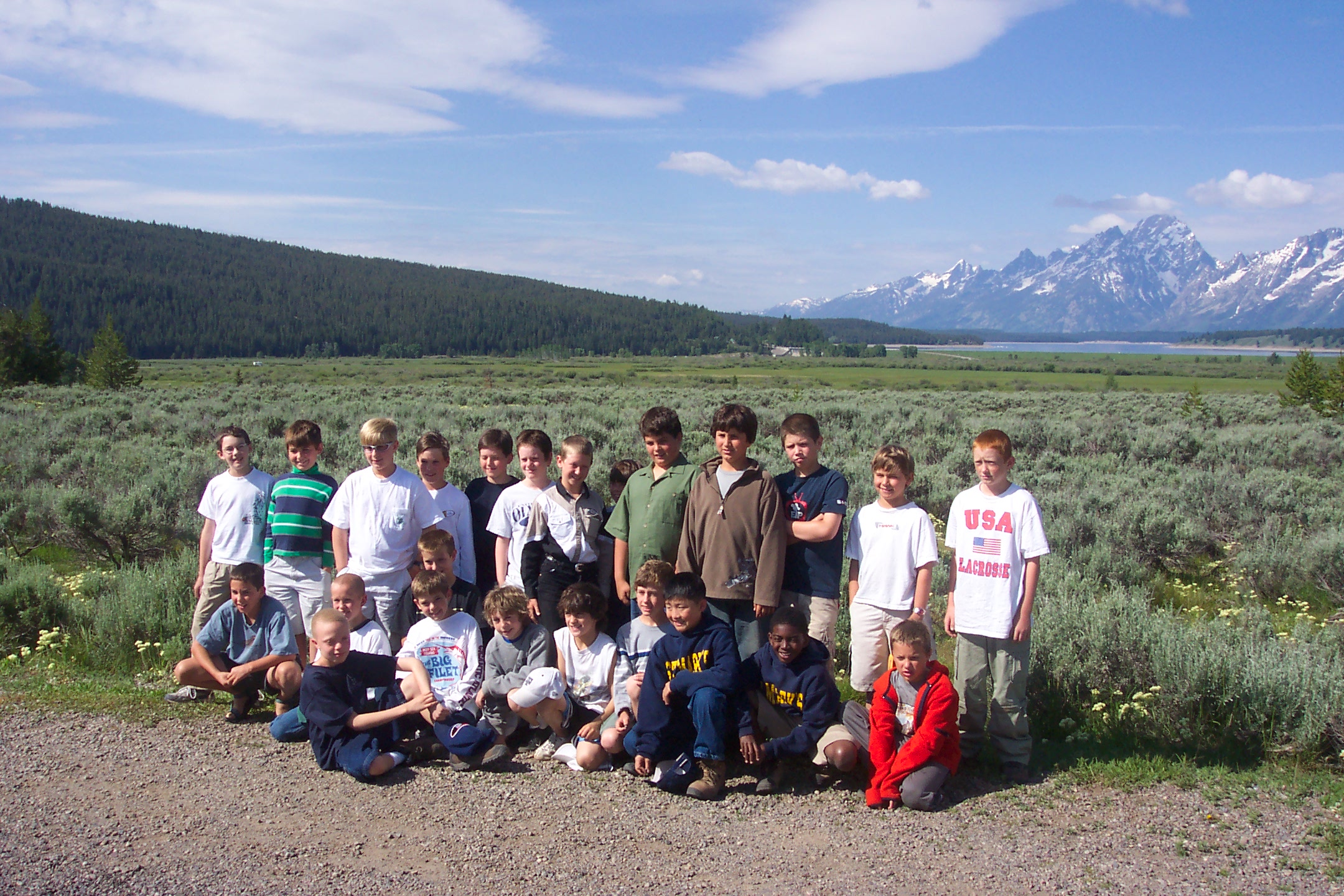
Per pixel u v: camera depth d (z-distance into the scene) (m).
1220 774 4.22
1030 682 5.25
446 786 4.06
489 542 5.90
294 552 5.43
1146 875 3.29
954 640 6.49
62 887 3.01
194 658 4.88
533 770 4.33
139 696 5.11
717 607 4.75
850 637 6.21
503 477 5.98
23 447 14.45
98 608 6.61
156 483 10.36
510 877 3.18
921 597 4.62
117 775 4.02
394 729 4.39
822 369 132.50
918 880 3.24
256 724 4.78
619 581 5.13
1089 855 3.46
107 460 12.73
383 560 5.31
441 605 4.79
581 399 40.56
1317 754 4.43
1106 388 67.31
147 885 3.04
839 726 4.31
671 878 3.22
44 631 6.37
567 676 4.87
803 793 4.14
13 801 3.71
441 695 4.58
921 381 84.19
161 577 7.20
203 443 18.11
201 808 3.72
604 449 16.88
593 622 4.75
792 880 3.23
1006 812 3.89
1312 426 20.70
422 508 5.41
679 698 4.30
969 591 4.47
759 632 4.70
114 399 31.58
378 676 4.45
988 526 4.46
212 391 42.47
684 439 18.27
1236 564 8.65
